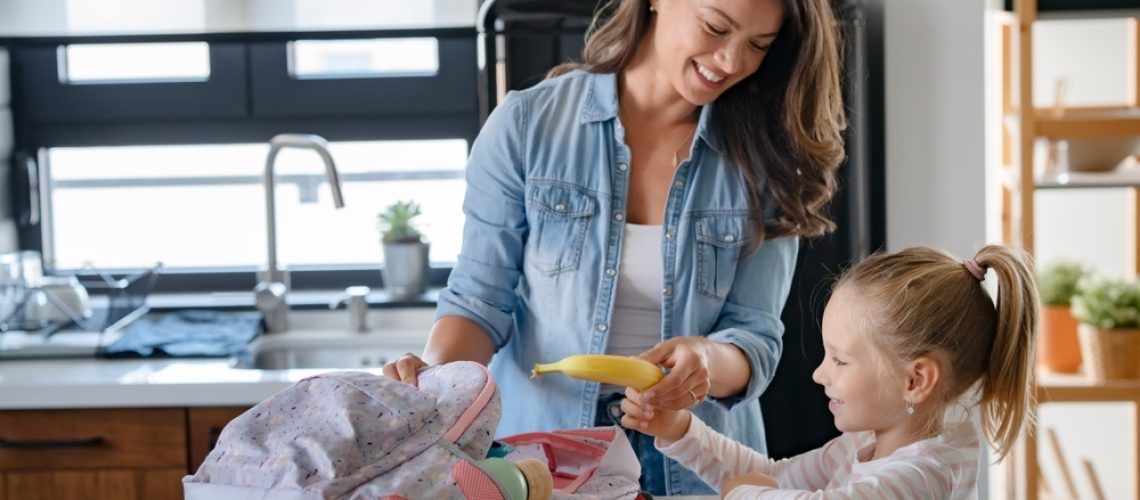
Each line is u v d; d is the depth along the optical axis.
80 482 2.48
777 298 1.88
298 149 2.98
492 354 1.85
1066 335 3.06
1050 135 2.90
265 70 3.17
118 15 3.01
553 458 1.49
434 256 3.23
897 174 2.72
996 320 1.48
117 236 3.23
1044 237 3.74
